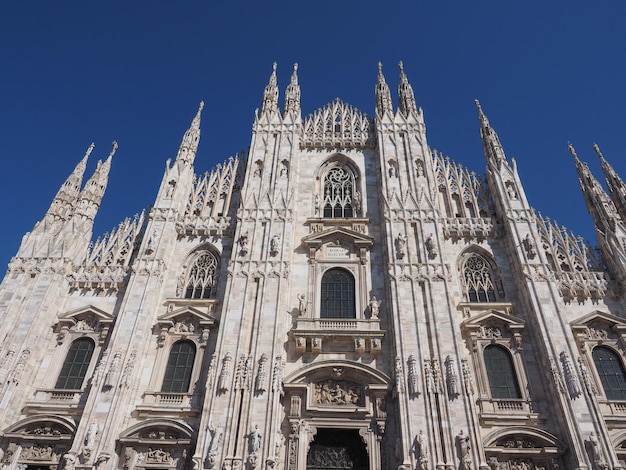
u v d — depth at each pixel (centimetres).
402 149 4441
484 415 3072
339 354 3362
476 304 3600
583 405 2984
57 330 3603
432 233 3831
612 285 3622
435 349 3228
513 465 2931
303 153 4644
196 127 4850
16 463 3025
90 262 3941
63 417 3148
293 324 3541
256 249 3797
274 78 5194
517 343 3397
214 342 3494
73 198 4288
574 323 3419
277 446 2927
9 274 3712
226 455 2858
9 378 3222
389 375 3259
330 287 3759
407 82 5094
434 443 2862
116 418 3048
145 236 3919
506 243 3944
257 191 4184
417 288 3531
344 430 3086
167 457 3003
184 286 3869
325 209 4322
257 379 3138
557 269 3741
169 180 4328
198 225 4134
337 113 5062
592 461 2800
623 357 3322
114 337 3369
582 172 4391
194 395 3241
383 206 4066
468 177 4428
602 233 3866
